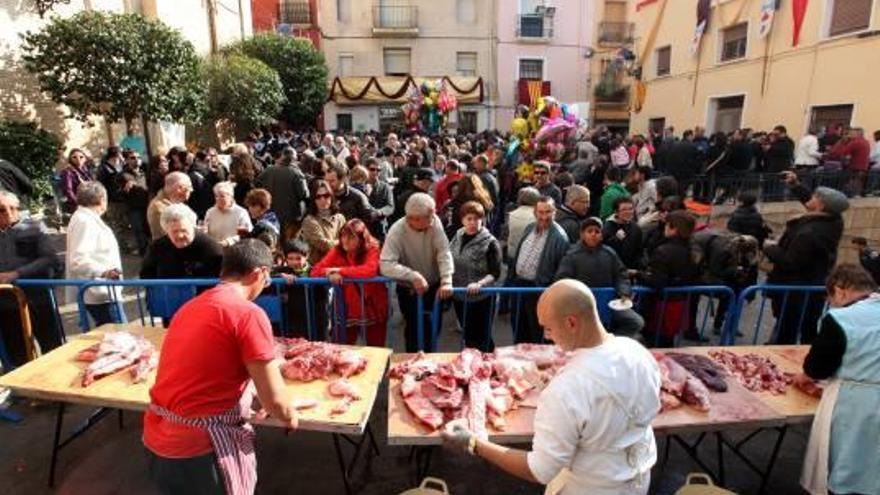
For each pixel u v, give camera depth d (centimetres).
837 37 1188
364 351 316
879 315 245
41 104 862
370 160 827
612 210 625
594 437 179
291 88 1814
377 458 338
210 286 381
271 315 379
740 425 257
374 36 2448
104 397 263
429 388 274
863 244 511
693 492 235
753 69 1453
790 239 446
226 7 1717
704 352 338
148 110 825
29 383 275
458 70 2512
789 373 311
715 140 1160
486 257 419
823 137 1138
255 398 252
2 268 384
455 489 313
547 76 2528
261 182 637
